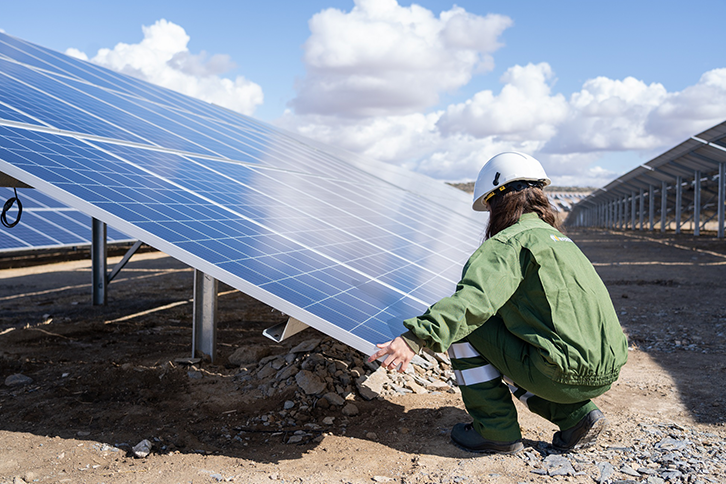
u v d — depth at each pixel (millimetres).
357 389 5602
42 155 4074
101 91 8688
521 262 3555
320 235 4984
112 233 13461
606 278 17734
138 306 12258
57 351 7832
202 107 12898
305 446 4379
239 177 6211
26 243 10453
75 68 10000
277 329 3910
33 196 14148
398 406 5324
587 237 47219
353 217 6457
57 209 13859
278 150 10523
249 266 3590
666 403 5586
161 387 5918
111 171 4418
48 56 9945
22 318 10664
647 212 69812
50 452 4246
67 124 5465
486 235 4121
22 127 4691
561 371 3502
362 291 4031
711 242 35000
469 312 3264
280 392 5570
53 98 6488
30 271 20344
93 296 12273
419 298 4387
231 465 3998
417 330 3180
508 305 3682
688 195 53000
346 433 4668
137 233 3398
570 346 3490
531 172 3957
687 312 11414
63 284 16484
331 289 3809
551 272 3535
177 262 24734
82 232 12766
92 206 3439
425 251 6254
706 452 4152
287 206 5605
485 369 4031
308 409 5164
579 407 4039
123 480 3715
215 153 7211
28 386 6023
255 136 11625
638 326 10141
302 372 5688
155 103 9984
